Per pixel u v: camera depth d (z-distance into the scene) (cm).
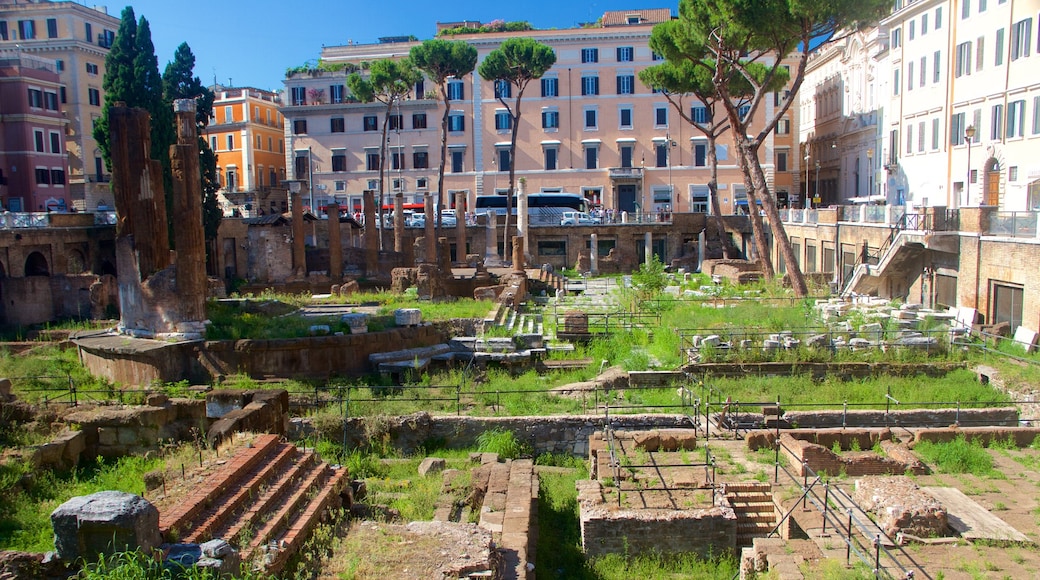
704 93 5828
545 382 2659
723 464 1720
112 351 2620
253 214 7831
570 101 8081
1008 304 2850
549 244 6888
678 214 6756
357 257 5303
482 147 8219
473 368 2847
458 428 2091
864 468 1631
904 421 2116
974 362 2544
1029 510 1416
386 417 2078
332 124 8412
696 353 2653
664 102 7975
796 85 3719
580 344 3162
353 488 1576
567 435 2092
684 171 8006
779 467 1692
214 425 1636
